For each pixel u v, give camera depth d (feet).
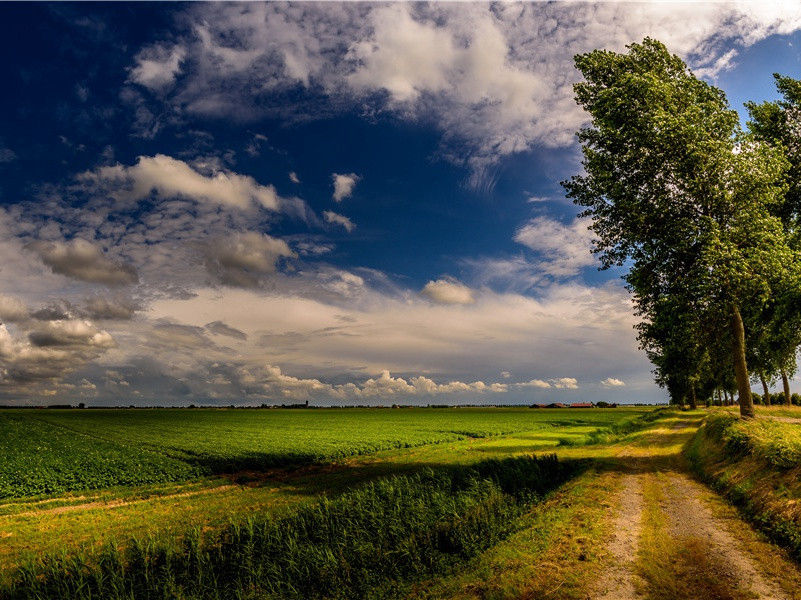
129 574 36.09
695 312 81.00
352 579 36.73
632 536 39.34
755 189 79.20
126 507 74.23
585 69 95.30
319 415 390.63
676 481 62.90
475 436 188.14
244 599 34.22
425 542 41.34
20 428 212.23
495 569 33.94
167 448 140.56
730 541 37.14
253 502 74.69
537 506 52.06
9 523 65.31
